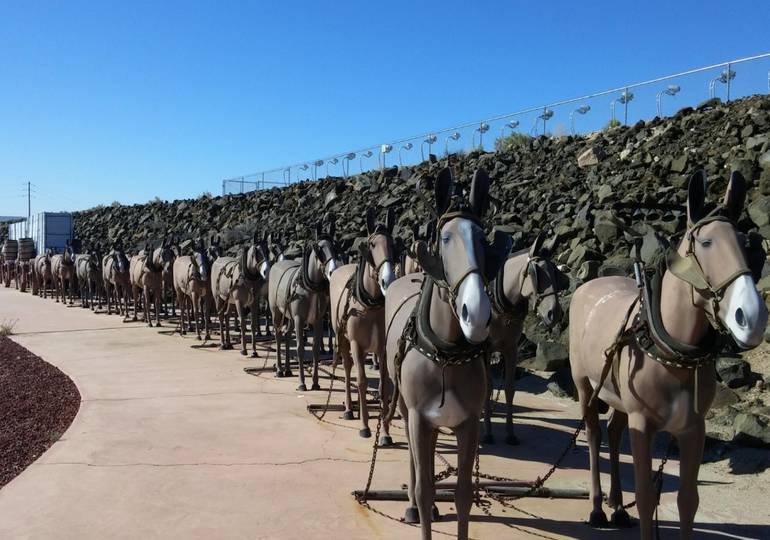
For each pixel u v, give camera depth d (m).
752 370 8.05
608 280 4.99
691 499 3.68
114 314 22.28
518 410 8.88
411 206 19.42
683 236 3.59
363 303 7.07
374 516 5.16
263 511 5.23
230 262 14.31
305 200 26.86
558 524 5.07
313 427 7.82
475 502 5.30
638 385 3.72
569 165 17.75
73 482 5.85
